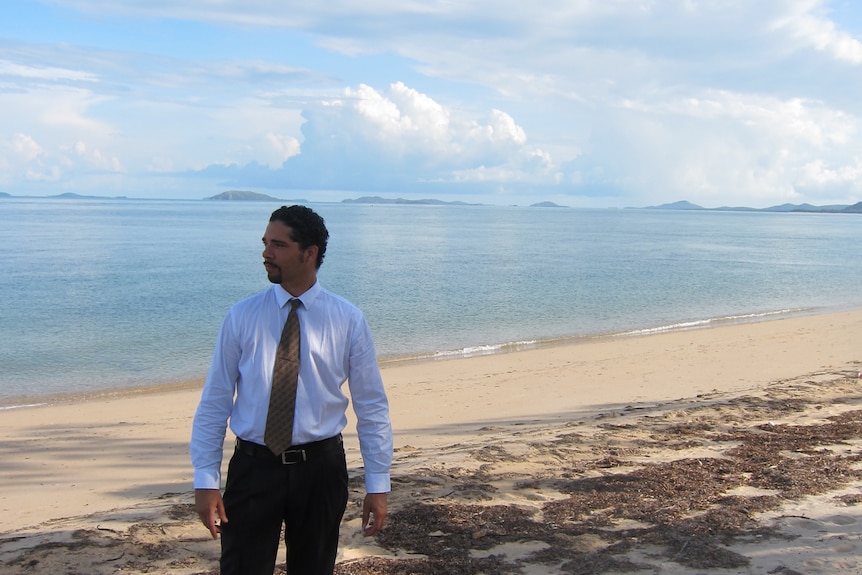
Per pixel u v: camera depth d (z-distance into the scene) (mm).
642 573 4121
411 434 9203
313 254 2840
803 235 101750
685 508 5191
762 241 81688
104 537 4629
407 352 16844
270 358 2797
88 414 10883
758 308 25766
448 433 9219
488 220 163000
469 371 13977
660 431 7898
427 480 5914
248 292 27828
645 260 49031
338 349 2867
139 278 32281
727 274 39156
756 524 4844
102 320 21203
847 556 4324
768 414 8773
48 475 7723
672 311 24594
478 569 4176
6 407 11484
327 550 2959
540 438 7754
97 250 49531
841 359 14586
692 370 13664
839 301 28094
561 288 30969
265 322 2820
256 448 2801
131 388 13227
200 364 15500
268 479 2797
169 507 5414
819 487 5664
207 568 4219
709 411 8961
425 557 4359
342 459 2936
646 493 5555
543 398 11445
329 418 2875
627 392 11797
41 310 22969
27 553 4359
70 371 14734
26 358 16031
